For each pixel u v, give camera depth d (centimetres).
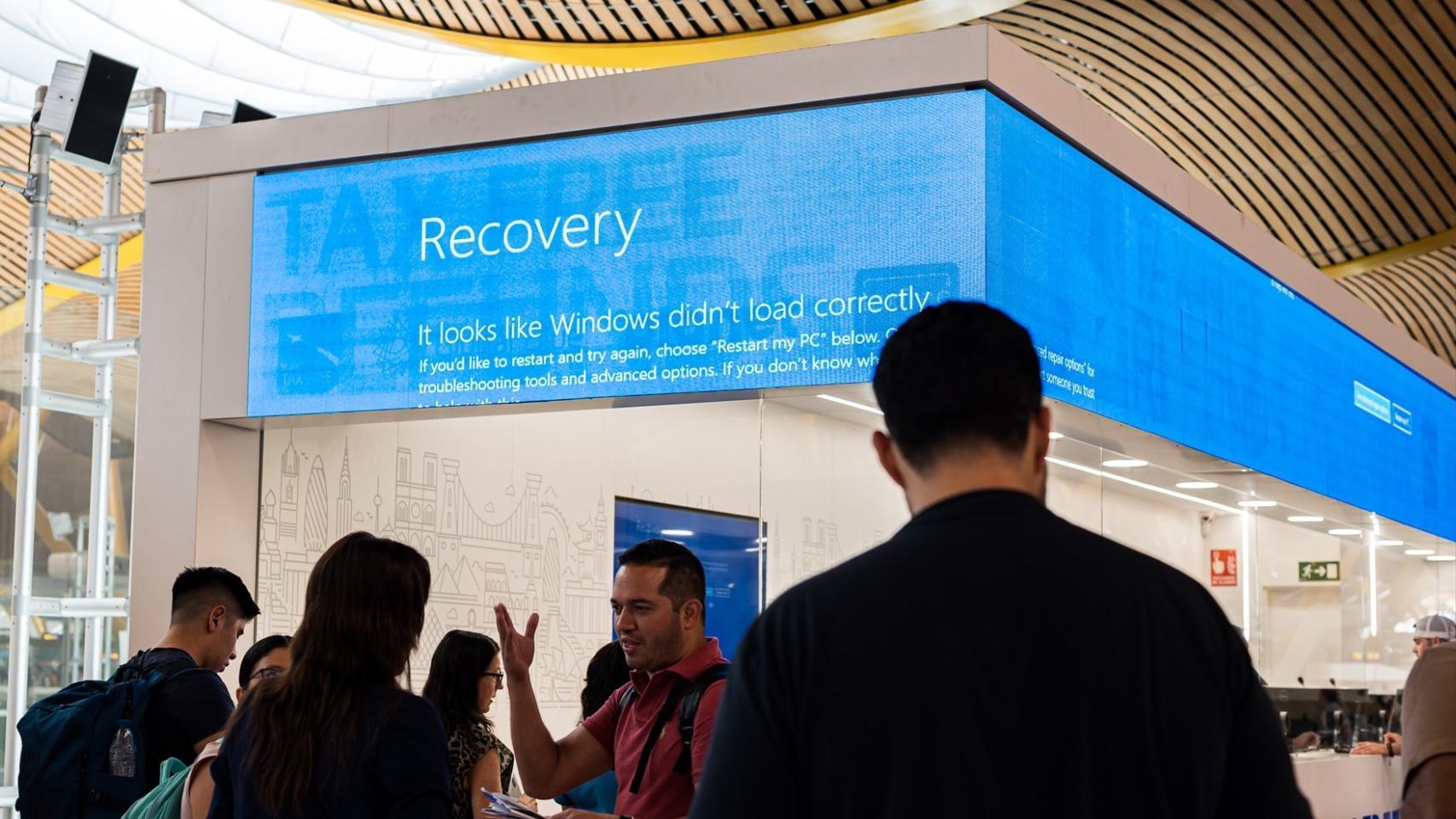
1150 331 506
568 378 456
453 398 470
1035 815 125
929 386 138
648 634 291
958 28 421
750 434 458
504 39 1252
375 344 482
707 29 1189
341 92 1502
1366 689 756
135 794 324
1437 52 1134
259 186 505
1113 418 473
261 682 238
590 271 458
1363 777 664
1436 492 863
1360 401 742
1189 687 129
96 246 1329
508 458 592
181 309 509
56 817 324
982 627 127
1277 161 1300
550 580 595
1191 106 1272
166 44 1362
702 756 279
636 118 455
